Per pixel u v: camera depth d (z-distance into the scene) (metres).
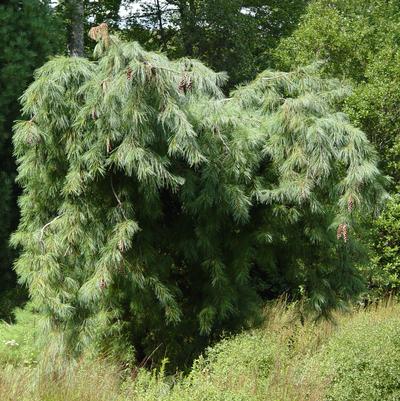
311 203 5.51
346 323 7.27
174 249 5.93
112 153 5.23
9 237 8.45
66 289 5.45
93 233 5.43
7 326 6.79
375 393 5.15
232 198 5.39
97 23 16.42
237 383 5.00
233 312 5.95
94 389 4.56
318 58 11.04
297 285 6.74
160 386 4.97
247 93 6.15
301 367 5.69
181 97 5.21
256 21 16.11
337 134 5.43
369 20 11.95
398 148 9.58
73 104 5.39
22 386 4.46
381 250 9.28
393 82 9.81
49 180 5.66
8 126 8.41
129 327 5.98
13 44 8.20
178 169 5.43
